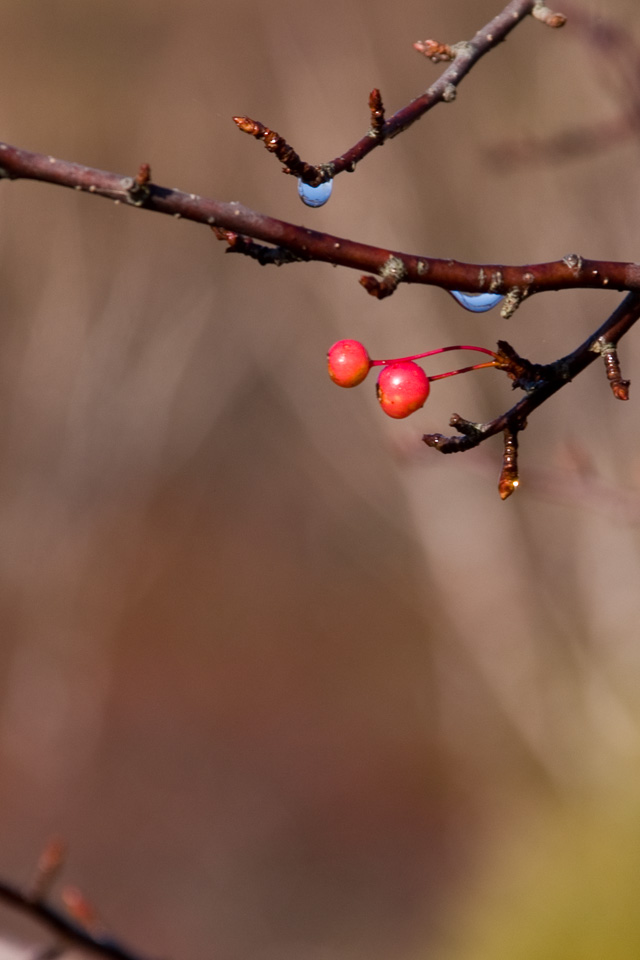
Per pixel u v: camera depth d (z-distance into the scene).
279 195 9.04
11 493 11.39
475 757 9.76
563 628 7.30
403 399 1.89
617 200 6.36
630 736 6.20
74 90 11.82
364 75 7.85
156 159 10.91
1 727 11.41
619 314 1.91
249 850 10.09
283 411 15.21
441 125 8.34
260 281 10.88
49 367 10.71
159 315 11.10
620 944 4.64
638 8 5.25
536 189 6.99
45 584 11.68
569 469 4.66
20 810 10.62
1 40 11.84
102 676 12.16
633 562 6.88
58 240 10.50
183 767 11.56
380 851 9.88
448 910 5.91
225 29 10.59
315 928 9.22
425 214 8.20
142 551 14.48
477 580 8.01
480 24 9.15
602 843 4.96
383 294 1.78
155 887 9.82
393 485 10.34
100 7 11.59
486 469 5.04
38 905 2.90
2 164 1.65
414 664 12.91
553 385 1.91
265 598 14.66
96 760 11.45
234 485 15.80
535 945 4.89
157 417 11.41
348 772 11.09
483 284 1.83
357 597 14.53
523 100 7.21
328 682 12.98
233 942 9.11
